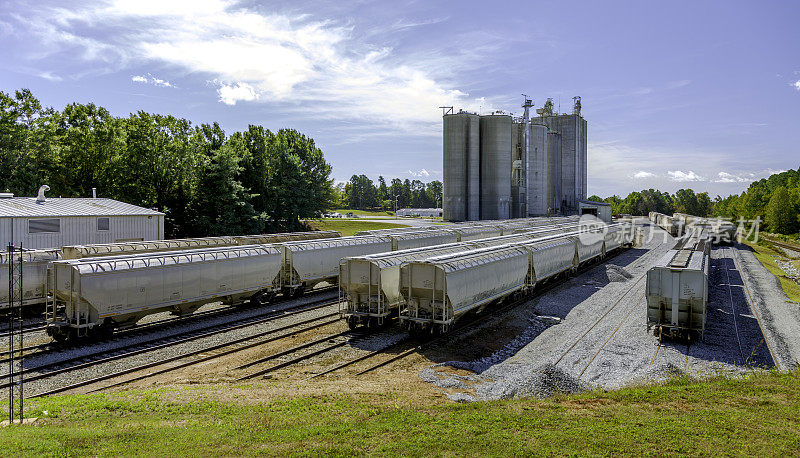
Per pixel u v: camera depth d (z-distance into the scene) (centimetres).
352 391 1633
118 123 6419
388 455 1102
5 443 1102
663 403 1515
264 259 3008
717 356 2223
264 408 1431
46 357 2022
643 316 2928
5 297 2570
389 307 2539
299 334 2450
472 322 2675
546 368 1783
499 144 10331
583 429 1269
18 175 5125
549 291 3700
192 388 1655
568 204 13562
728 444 1180
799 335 2617
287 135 9056
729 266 5284
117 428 1245
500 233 5691
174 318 2734
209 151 6900
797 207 11200
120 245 2841
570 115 13575
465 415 1384
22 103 5609
